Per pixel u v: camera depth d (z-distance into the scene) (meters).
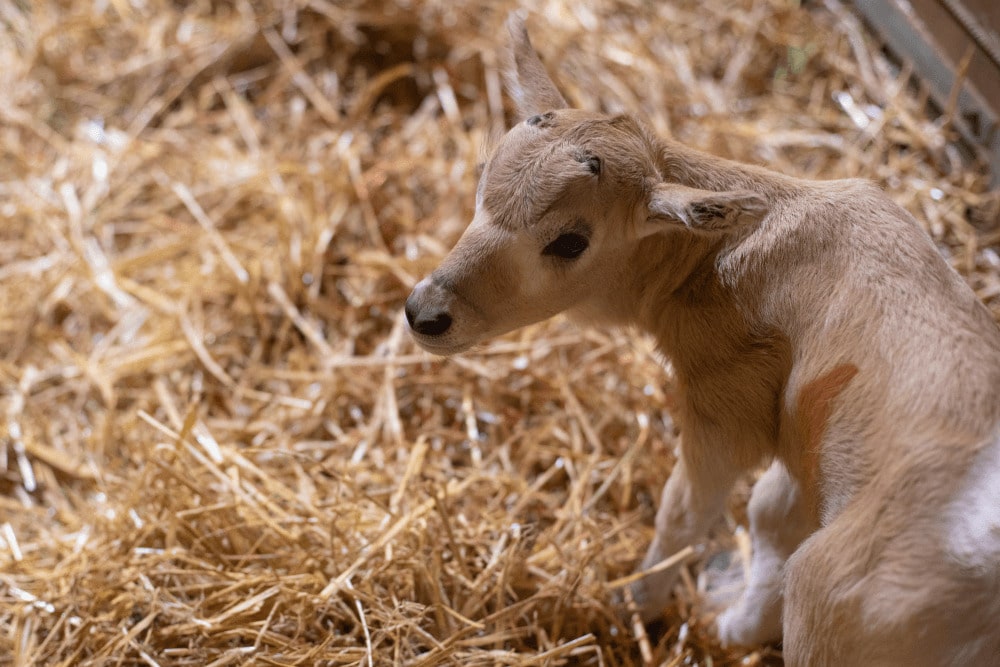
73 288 5.17
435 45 6.32
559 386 4.67
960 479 2.55
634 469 4.41
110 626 3.70
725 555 4.22
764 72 6.07
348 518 3.91
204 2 6.58
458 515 4.02
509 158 3.06
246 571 3.79
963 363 2.73
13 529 4.29
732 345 3.20
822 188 3.19
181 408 4.72
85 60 6.30
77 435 4.64
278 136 5.91
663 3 6.43
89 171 5.67
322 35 6.36
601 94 5.93
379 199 5.49
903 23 5.70
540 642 3.71
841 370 2.87
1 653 3.70
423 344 3.13
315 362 4.89
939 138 5.46
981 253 5.02
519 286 3.11
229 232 5.45
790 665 2.86
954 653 2.46
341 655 3.45
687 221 2.88
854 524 2.67
